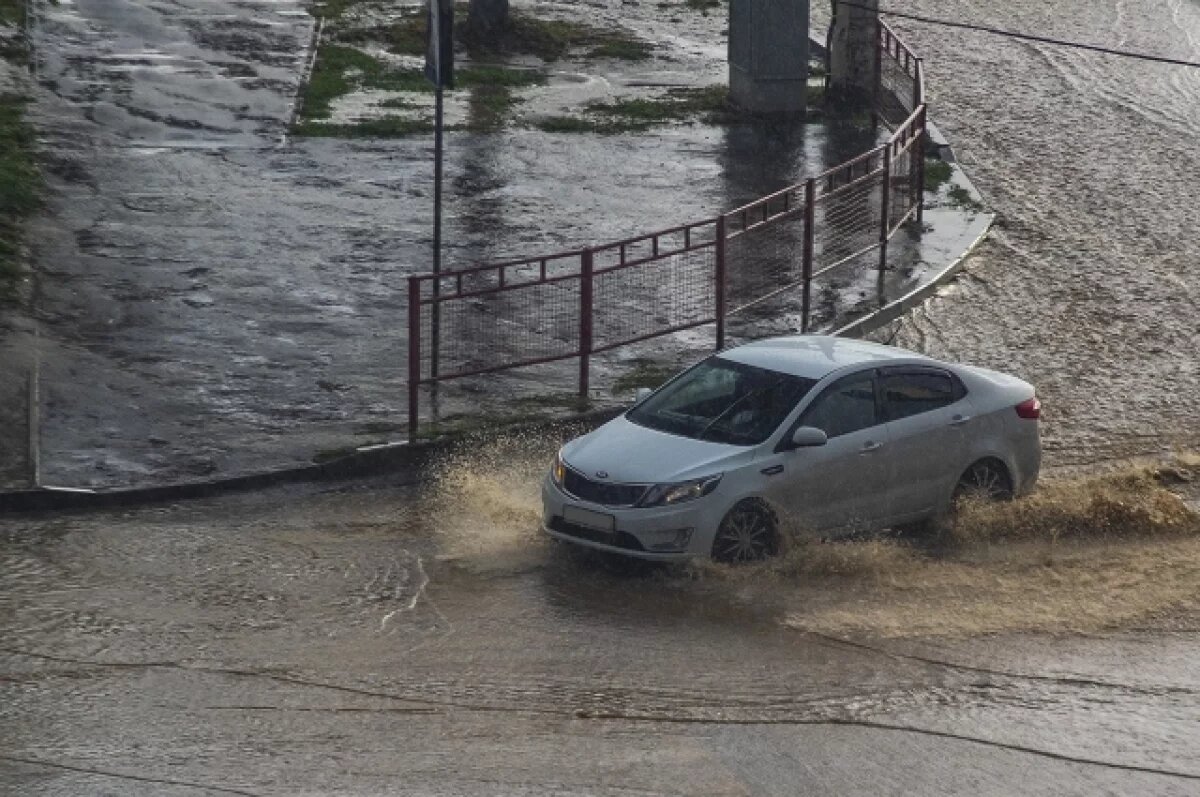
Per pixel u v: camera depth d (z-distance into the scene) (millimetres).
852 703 15117
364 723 14469
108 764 13484
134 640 16375
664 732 14406
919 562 19109
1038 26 57625
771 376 19781
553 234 33500
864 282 31328
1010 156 41469
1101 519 20328
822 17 59000
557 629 16906
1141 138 43625
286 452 22688
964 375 20594
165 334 27203
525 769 13539
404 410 24516
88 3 47969
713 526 18344
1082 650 16547
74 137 37906
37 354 25609
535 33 50875
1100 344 28484
